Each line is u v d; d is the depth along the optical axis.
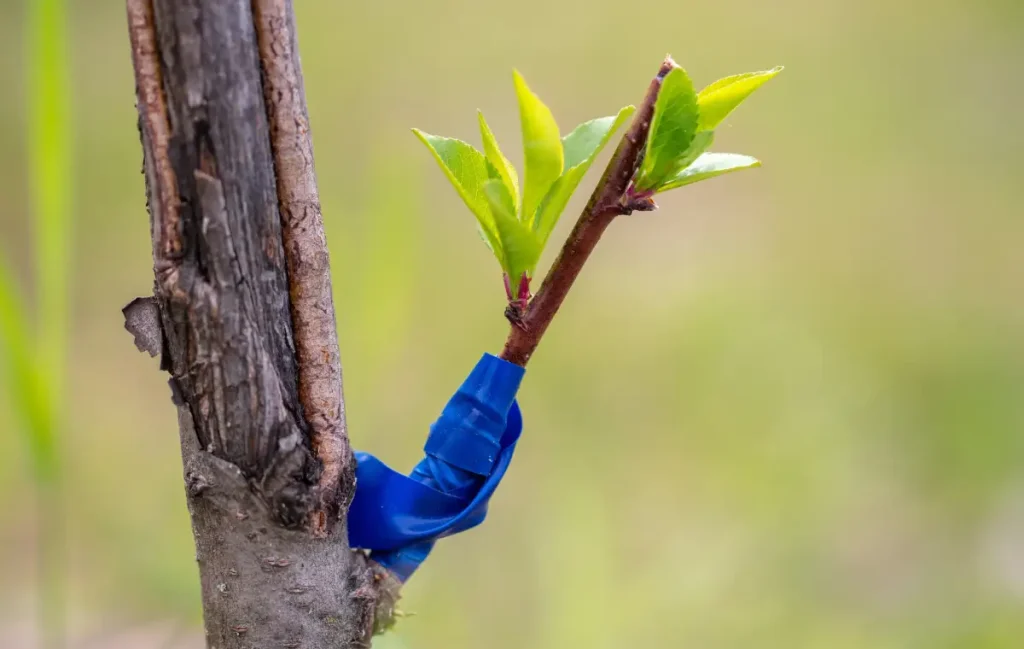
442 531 0.85
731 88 0.85
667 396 2.33
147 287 2.69
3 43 3.38
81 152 3.08
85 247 2.80
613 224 3.01
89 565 1.76
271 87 0.82
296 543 0.84
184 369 0.83
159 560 1.66
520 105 0.82
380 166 1.38
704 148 0.83
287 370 0.84
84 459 2.07
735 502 1.95
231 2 0.82
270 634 0.85
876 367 2.45
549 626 1.41
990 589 1.78
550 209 0.84
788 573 1.76
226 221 0.82
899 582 1.81
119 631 1.59
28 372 0.97
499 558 1.63
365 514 0.85
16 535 2.02
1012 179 3.16
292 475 0.84
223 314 0.83
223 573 0.85
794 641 1.61
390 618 0.86
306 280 0.83
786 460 2.08
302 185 0.83
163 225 0.82
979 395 2.33
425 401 2.06
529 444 2.15
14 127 3.13
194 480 0.84
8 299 0.96
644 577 1.65
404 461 1.70
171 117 0.82
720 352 2.46
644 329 2.56
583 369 2.43
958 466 2.16
